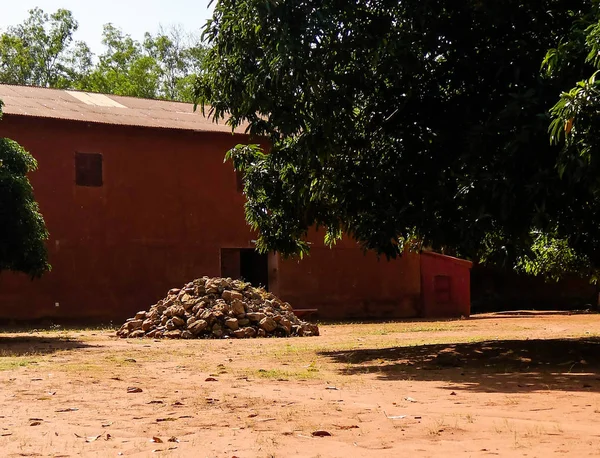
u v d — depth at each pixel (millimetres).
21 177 18328
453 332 21094
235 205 29859
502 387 8922
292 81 10734
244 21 11148
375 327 24547
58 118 26359
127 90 51094
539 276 39062
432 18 12148
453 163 11438
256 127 12078
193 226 28906
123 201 27594
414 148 12344
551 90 10422
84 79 53406
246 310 20641
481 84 12422
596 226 11781
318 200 14211
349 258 31953
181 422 6848
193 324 19547
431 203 11547
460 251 11531
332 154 12445
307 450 5516
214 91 12234
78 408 7809
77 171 26844
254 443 5816
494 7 11797
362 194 12617
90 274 26828
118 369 11695
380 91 12828
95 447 5820
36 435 6355
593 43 9117
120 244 27453
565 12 12203
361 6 11539
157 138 28406
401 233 12102
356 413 7152
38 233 18547
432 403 7777
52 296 26078
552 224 11578
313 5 10953
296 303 30641
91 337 20094
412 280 33312
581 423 6387
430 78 12594
